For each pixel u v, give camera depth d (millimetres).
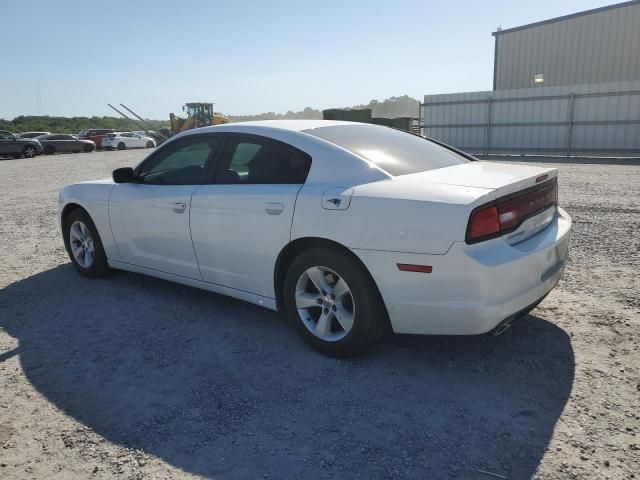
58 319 4180
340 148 3439
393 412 2789
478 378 3096
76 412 2885
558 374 3094
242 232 3639
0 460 2484
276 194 3451
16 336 3883
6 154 27516
